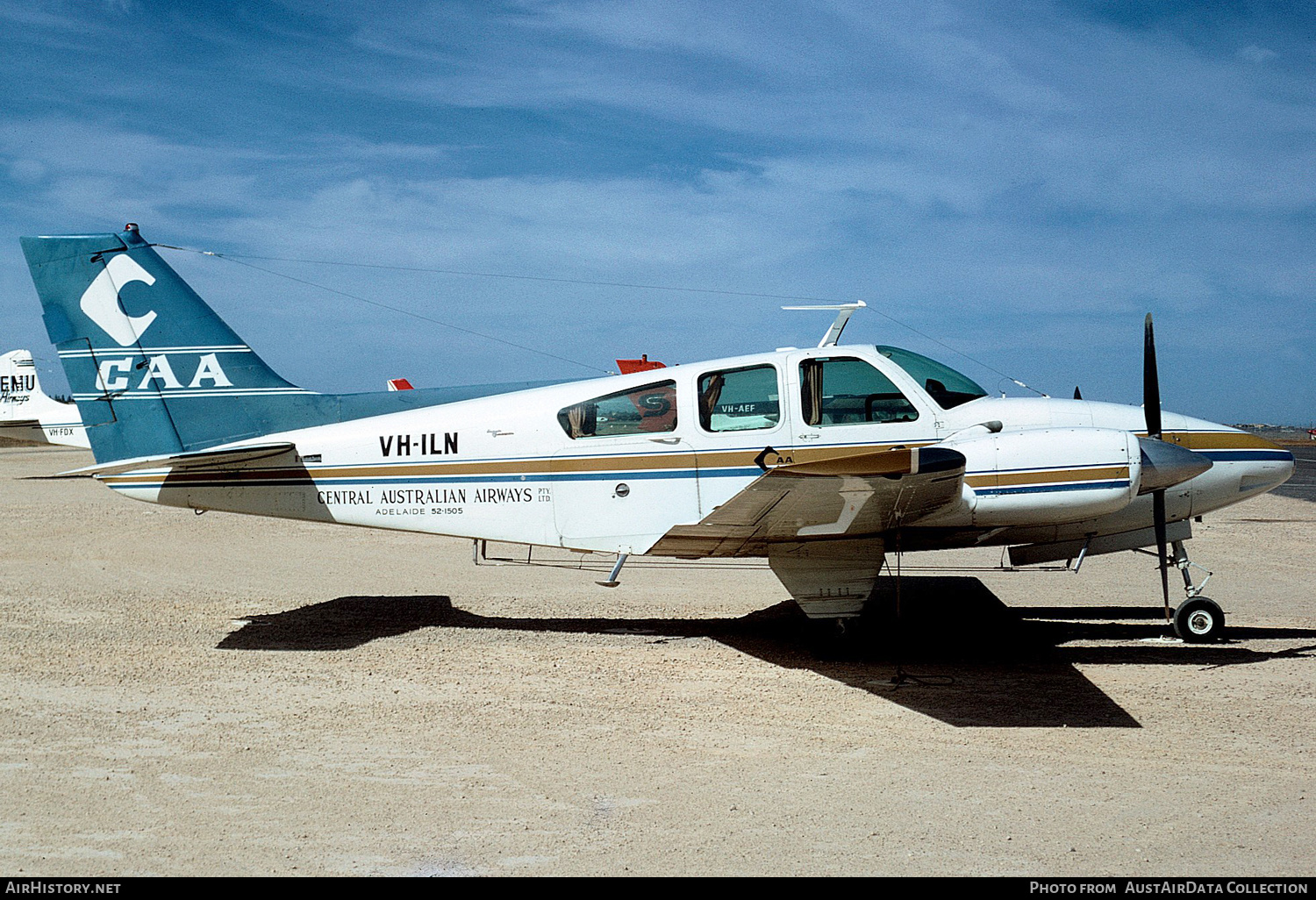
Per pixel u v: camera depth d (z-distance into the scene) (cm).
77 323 815
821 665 669
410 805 416
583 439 741
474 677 636
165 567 1122
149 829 389
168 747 491
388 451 768
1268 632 757
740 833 387
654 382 739
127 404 812
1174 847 371
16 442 5781
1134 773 453
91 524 1520
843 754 484
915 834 385
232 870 352
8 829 389
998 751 487
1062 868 353
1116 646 716
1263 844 373
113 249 812
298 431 797
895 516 634
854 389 714
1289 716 539
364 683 619
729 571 1102
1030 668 652
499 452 753
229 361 812
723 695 595
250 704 571
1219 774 451
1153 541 753
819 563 700
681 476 725
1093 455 631
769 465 714
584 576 1069
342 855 365
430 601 920
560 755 482
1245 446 725
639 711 561
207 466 786
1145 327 708
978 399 723
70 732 514
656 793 431
